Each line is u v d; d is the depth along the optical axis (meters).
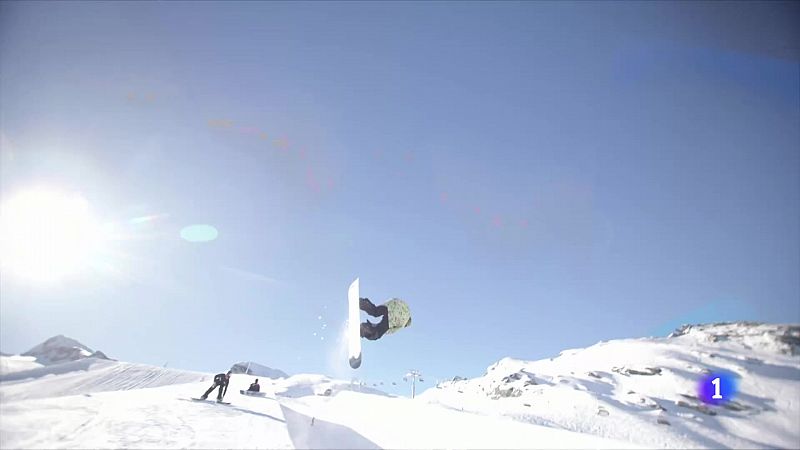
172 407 15.22
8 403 11.27
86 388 32.75
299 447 11.05
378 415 19.88
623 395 39.28
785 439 27.56
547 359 62.09
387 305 10.08
